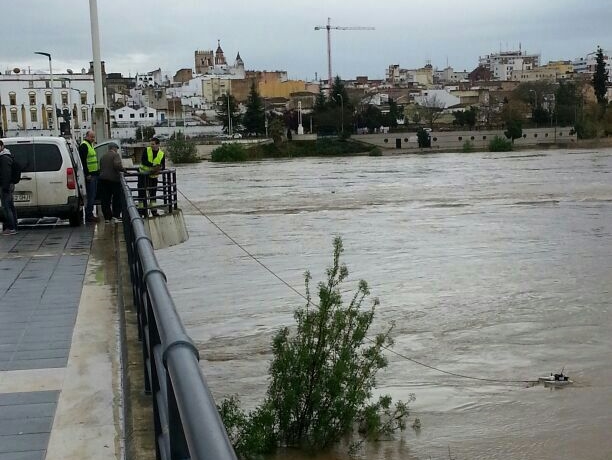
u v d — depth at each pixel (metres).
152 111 161.25
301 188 66.12
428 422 14.90
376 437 13.96
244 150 115.50
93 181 18.52
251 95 147.12
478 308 23.66
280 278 28.41
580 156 103.31
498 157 105.75
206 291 26.28
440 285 27.09
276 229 41.97
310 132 135.12
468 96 192.88
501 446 13.93
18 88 120.62
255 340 19.95
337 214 48.38
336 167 93.44
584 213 46.72
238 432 13.09
